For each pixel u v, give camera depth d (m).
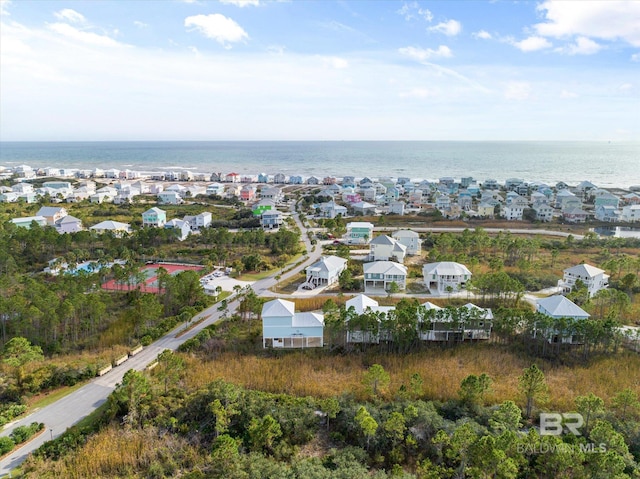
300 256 118.81
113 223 133.38
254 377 59.41
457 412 51.44
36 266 103.88
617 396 51.94
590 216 170.38
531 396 52.22
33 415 51.44
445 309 70.50
